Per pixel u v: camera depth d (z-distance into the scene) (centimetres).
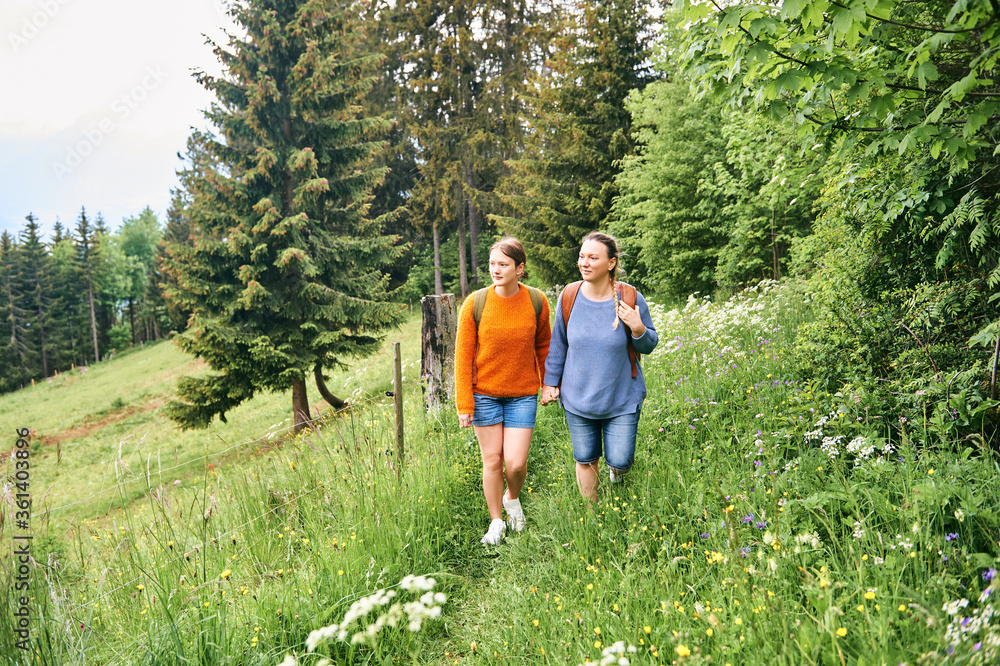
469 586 279
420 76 2572
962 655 137
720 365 452
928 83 288
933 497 209
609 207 1742
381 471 361
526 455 310
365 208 1518
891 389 299
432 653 231
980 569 185
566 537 281
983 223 301
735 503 249
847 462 269
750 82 263
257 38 1305
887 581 185
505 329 302
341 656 222
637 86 1739
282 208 1323
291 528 344
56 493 1069
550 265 1873
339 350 1315
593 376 288
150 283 6181
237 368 1208
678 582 211
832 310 375
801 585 194
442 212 2636
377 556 278
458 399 309
